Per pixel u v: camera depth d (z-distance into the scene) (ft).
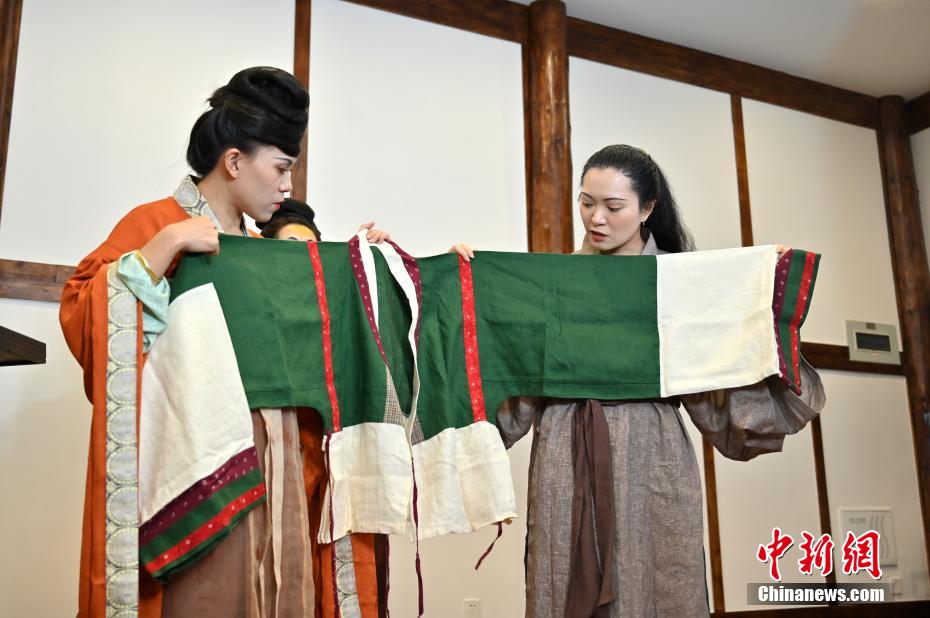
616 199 6.81
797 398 6.51
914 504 16.72
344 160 12.78
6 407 10.19
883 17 15.40
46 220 10.75
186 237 5.30
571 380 6.37
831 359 16.49
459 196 13.53
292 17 12.83
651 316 6.57
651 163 7.11
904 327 17.47
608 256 6.66
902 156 18.07
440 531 5.81
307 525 5.48
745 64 16.88
